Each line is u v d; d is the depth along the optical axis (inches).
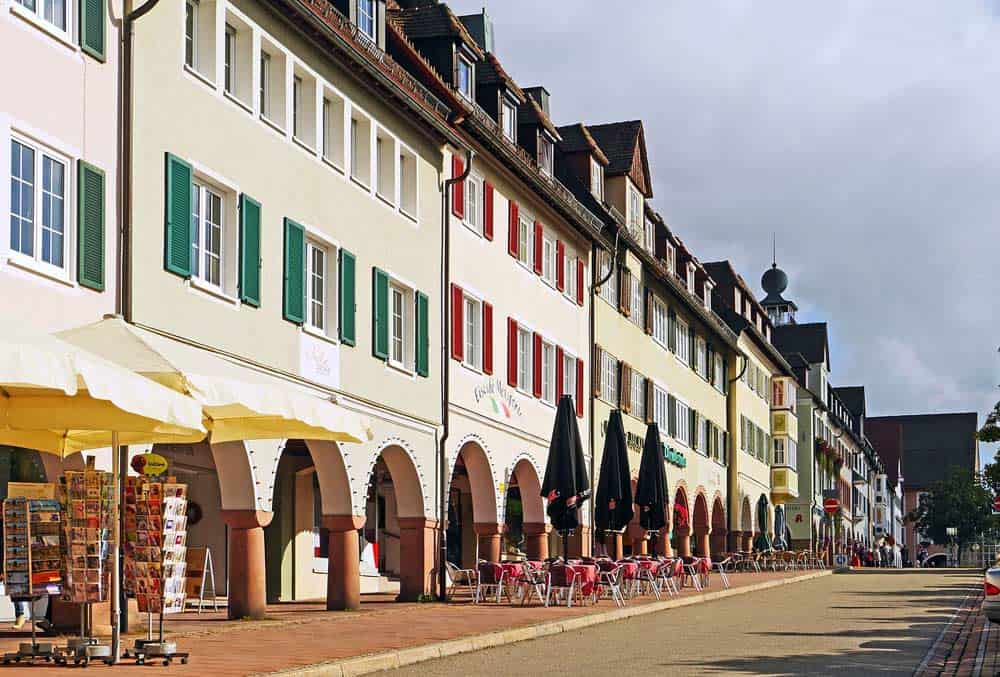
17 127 650.8
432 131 1160.8
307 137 965.2
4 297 638.5
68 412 555.2
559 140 1561.3
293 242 921.5
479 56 1331.2
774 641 788.0
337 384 984.9
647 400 1883.6
